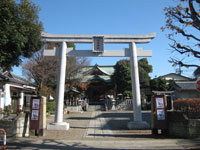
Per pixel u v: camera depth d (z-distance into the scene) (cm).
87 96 3450
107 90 3497
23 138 852
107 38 1162
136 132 992
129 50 1179
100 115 2008
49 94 2375
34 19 921
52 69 2439
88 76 3534
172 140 780
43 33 1124
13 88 1752
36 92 2056
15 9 823
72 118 1739
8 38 760
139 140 804
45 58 2411
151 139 820
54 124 1060
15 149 670
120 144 737
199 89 704
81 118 1736
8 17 772
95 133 978
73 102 2861
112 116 1888
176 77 3644
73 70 2608
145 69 3553
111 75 3397
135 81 1127
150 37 1160
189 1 729
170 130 912
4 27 746
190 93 2200
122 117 1783
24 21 844
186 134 814
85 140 816
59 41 1152
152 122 936
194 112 837
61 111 1088
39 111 895
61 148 685
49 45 2608
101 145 725
